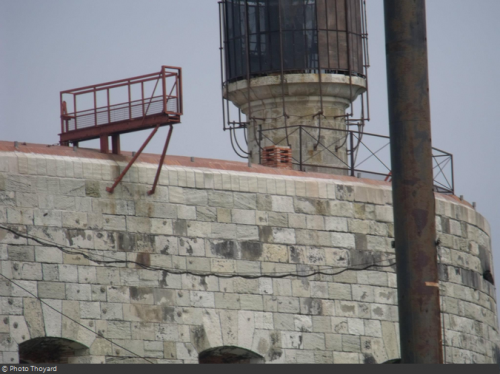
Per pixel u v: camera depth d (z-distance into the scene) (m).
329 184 110.50
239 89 135.00
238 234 102.25
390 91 43.19
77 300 90.50
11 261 87.25
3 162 88.19
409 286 41.88
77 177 92.25
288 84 131.50
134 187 95.81
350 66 132.38
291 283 105.12
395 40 43.12
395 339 112.31
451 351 119.19
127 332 92.94
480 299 127.31
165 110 91.88
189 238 98.62
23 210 88.62
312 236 107.81
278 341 103.00
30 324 87.44
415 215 42.12
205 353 100.94
